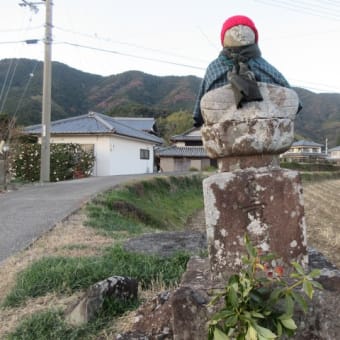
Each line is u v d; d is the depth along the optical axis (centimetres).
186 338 259
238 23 307
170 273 505
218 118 293
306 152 6800
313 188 3388
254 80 285
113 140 2583
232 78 285
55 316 398
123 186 1462
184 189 2153
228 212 290
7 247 677
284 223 285
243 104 288
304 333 256
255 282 234
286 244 285
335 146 8069
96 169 2527
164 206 1609
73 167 2341
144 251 597
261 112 286
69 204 1092
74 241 690
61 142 2536
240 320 222
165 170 4059
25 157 2236
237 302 224
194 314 259
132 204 1204
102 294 402
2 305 437
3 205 1137
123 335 309
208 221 296
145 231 888
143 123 4122
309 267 301
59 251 618
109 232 789
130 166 2858
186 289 267
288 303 227
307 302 257
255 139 286
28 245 669
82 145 2545
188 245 628
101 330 371
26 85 5019
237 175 290
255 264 237
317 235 1270
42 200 1195
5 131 2138
